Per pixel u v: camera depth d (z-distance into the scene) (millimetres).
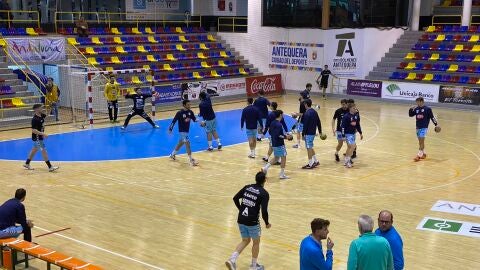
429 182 14539
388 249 6145
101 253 9703
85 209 12227
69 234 10641
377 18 32156
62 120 23562
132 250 9859
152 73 23844
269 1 32938
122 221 11453
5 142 19234
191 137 20406
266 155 17594
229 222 11445
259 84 31828
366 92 30359
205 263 9312
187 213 12008
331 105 28250
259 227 8797
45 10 32438
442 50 30719
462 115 25469
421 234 10805
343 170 15773
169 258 9508
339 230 10977
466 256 9750
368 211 12203
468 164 16500
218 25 36188
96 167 16031
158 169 15844
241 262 9367
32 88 25047
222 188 13969
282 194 13430
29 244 8789
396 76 30578
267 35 33375
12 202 9172
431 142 19594
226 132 21406
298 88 32656
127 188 13922
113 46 30141
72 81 24672
